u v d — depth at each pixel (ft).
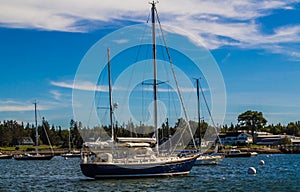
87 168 158.71
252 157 398.01
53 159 432.66
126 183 150.82
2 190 149.69
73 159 426.10
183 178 164.04
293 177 180.75
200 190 137.69
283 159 359.25
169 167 161.79
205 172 206.80
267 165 271.08
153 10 173.17
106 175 157.89
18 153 512.63
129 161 157.99
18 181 182.09
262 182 160.35
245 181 163.22
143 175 158.71
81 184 155.02
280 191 136.15
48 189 147.95
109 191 135.64
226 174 194.80
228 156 395.34
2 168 288.10
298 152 493.36
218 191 136.05
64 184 159.84
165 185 146.41
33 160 409.49
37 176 208.33
